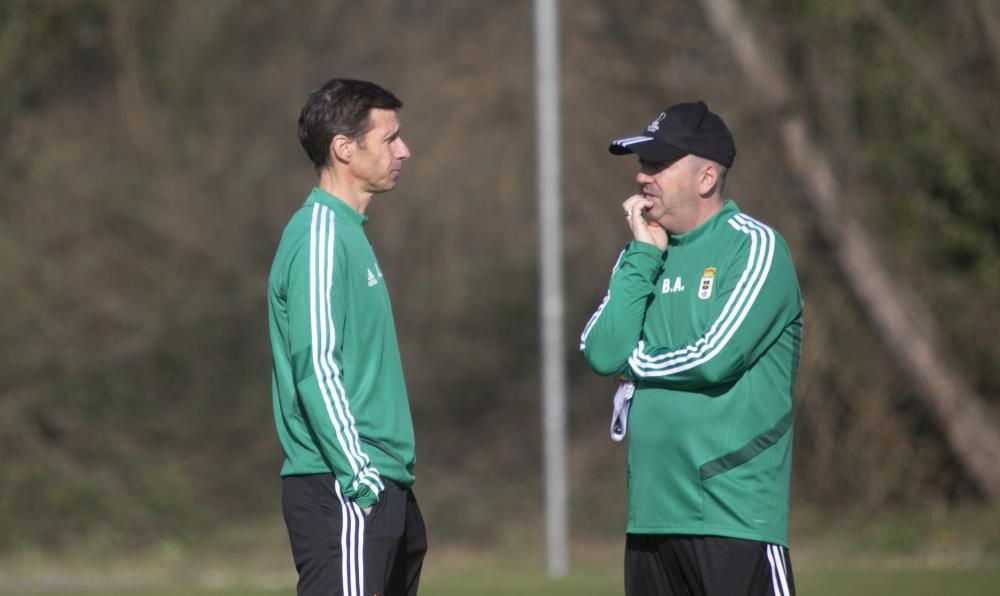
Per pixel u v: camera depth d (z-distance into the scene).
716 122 17.67
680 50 63.59
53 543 60.41
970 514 59.00
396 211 70.19
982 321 61.16
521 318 74.94
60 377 62.41
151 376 64.69
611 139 65.12
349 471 16.81
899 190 61.47
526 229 69.38
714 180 17.53
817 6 57.91
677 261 17.59
